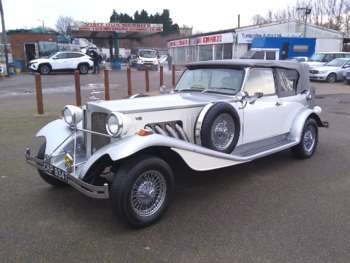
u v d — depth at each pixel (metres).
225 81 5.54
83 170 4.00
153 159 3.96
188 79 6.01
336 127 9.39
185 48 42.59
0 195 4.81
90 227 4.01
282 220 4.18
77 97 11.41
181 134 4.66
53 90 16.92
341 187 5.22
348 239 3.76
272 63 5.87
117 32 36.34
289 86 6.43
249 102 5.39
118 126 3.97
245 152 5.43
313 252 3.52
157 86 18.50
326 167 6.14
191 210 4.45
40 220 4.15
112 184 3.80
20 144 7.22
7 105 12.23
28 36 36.72
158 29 35.84
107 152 3.80
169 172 4.12
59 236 3.81
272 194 4.95
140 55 35.00
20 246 3.60
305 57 26.81
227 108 4.85
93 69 27.91
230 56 33.09
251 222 4.13
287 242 3.70
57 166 4.33
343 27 50.75
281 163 6.36
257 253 3.50
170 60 35.41
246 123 5.40
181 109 4.70
